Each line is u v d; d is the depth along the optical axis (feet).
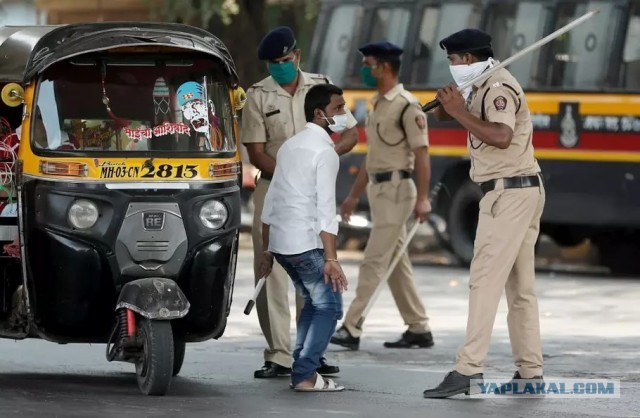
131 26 85.76
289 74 93.97
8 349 107.76
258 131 94.58
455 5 185.37
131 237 82.33
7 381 91.35
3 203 87.40
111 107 84.58
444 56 185.98
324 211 84.89
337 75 193.67
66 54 83.51
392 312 133.69
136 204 82.48
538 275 170.60
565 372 97.45
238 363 101.71
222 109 86.53
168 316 80.43
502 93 83.15
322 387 87.76
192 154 84.23
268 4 243.60
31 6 253.44
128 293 80.94
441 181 182.39
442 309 136.56
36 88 83.92
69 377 93.97
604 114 170.71
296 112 94.84
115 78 84.94
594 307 137.69
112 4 247.09
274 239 86.53
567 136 173.06
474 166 85.51
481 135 82.38
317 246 85.87
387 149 109.09
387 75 109.19
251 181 202.28
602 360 103.76
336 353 108.17
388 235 108.78
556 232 183.21
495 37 181.16
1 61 87.61
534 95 175.94
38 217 82.53
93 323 83.15
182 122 85.15
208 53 85.30
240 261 179.93
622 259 177.88
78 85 84.43
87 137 83.76
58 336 83.56
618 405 83.05
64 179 82.48
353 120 94.94
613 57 170.91
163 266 82.84
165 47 84.89
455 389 84.43
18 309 86.38
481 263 84.43
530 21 177.99
